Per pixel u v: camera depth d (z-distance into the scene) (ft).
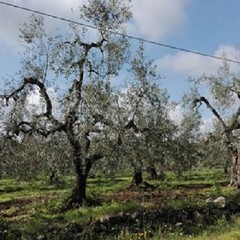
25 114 82.94
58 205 84.74
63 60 84.94
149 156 93.81
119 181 163.22
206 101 142.51
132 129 91.15
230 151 136.26
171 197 95.04
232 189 111.75
